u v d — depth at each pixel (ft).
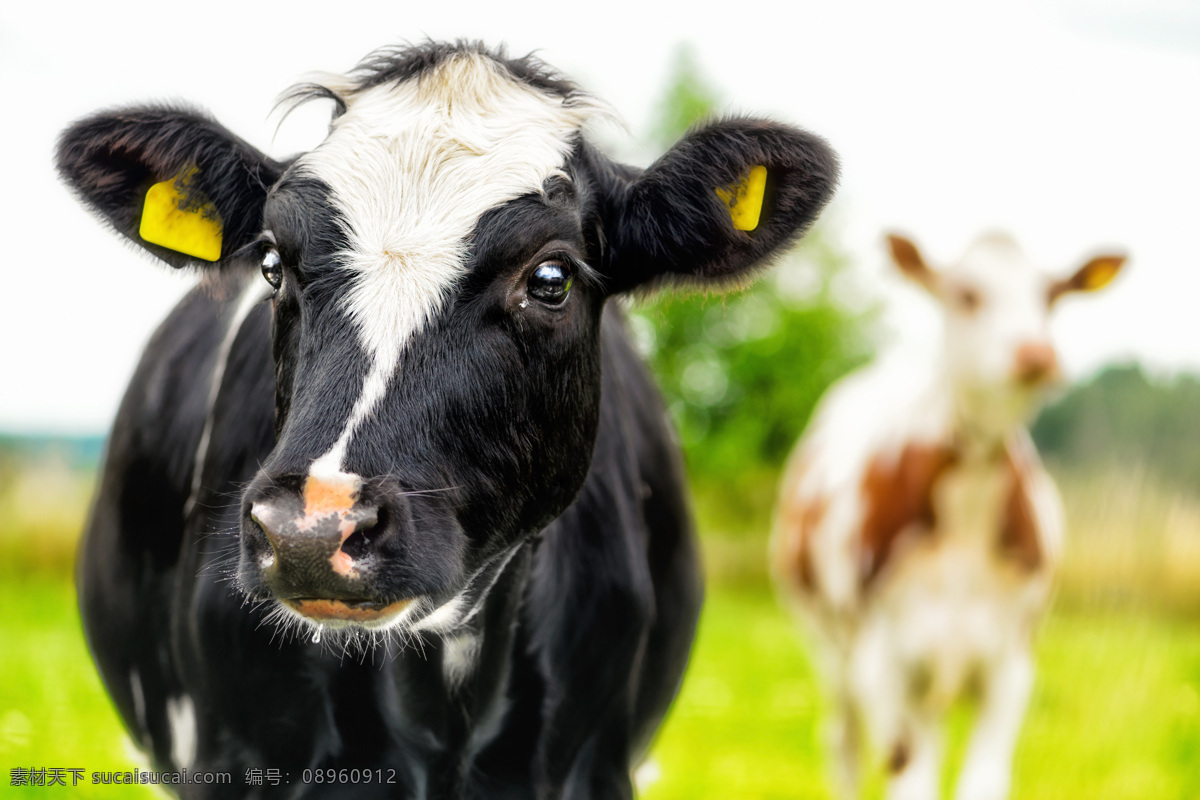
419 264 7.76
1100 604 28.66
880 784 22.50
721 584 75.20
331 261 7.79
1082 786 20.38
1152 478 32.83
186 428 11.08
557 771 9.76
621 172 9.60
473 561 8.12
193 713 10.02
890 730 18.45
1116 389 44.86
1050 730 22.62
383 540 7.14
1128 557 30.25
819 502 21.70
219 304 11.89
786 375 86.94
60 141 8.99
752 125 8.96
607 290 9.33
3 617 33.68
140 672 11.50
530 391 8.19
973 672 18.75
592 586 9.87
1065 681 24.49
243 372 10.21
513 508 8.26
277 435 8.34
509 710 9.54
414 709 9.23
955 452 18.43
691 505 12.59
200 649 9.43
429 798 9.45
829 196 9.04
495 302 7.90
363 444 7.27
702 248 9.38
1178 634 31.30
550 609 9.61
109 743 18.74
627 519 10.41
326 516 6.94
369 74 9.41
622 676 10.11
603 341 11.18
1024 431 21.57
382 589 7.16
